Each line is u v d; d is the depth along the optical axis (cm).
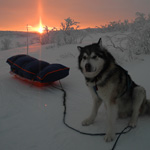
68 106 362
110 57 271
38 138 251
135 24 780
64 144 236
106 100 260
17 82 541
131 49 698
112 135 243
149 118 298
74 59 805
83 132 265
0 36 4666
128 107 292
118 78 257
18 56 582
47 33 1780
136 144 229
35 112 336
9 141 243
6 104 373
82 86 484
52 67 466
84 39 1703
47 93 444
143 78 475
